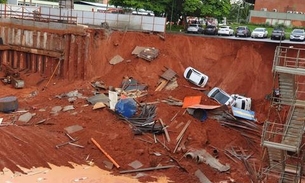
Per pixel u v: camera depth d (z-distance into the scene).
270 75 40.62
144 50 43.03
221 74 42.25
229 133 33.59
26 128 34.03
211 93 38.41
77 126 33.78
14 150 30.30
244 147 32.81
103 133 32.59
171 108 35.44
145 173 28.75
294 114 23.25
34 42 47.06
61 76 45.84
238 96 38.16
